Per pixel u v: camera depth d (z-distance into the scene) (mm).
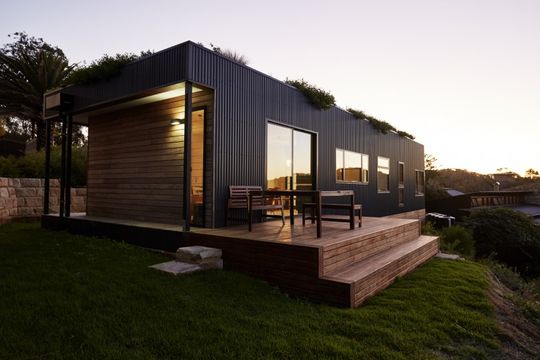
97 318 2455
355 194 9453
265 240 3781
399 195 12656
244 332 2359
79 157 10461
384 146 11445
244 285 3504
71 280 3287
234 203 5219
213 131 4996
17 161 9641
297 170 7098
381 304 3229
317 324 2611
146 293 2992
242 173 5504
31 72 11852
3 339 2059
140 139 6277
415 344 2387
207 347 2119
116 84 5691
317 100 7371
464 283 4078
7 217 7754
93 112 6852
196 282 3430
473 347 2496
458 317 2957
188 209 4605
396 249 4996
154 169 6000
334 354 2141
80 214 7652
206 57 4832
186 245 4539
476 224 11578
